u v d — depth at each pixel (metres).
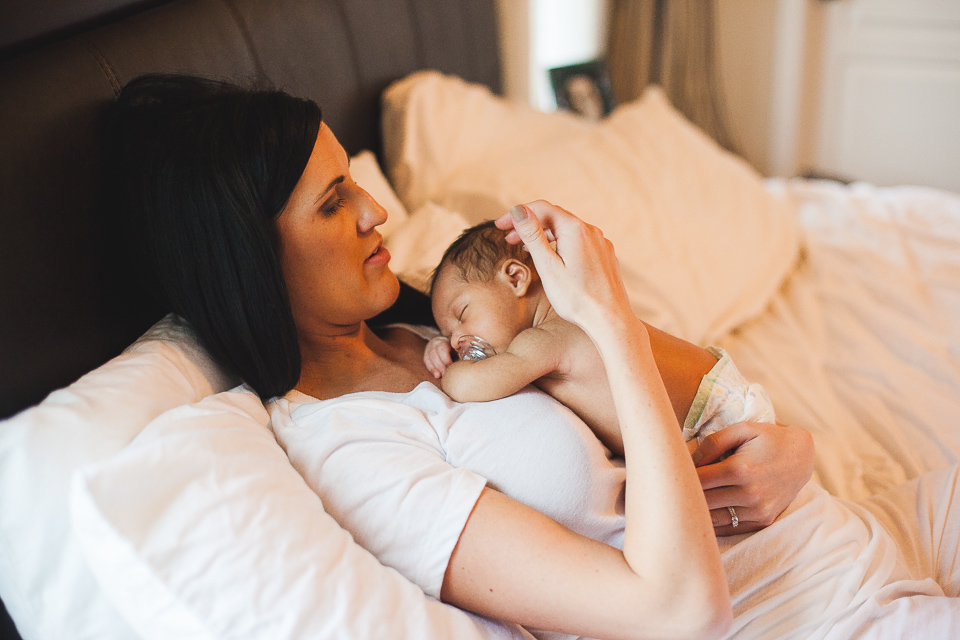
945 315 1.65
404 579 0.79
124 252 1.05
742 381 1.07
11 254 0.90
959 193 3.07
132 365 0.89
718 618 0.76
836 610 0.91
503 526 0.80
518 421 0.91
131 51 1.14
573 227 0.89
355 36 1.68
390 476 0.84
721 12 3.24
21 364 0.92
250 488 0.75
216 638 0.69
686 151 1.98
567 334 0.95
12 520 0.73
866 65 3.15
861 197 2.22
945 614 0.87
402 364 1.11
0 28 1.06
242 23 1.37
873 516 1.06
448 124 1.78
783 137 3.36
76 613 0.74
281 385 0.98
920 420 1.35
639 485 0.79
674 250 1.66
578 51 3.15
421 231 1.40
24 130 0.93
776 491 0.95
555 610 0.78
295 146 0.92
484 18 2.25
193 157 0.89
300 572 0.73
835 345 1.60
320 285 0.99
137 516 0.69
